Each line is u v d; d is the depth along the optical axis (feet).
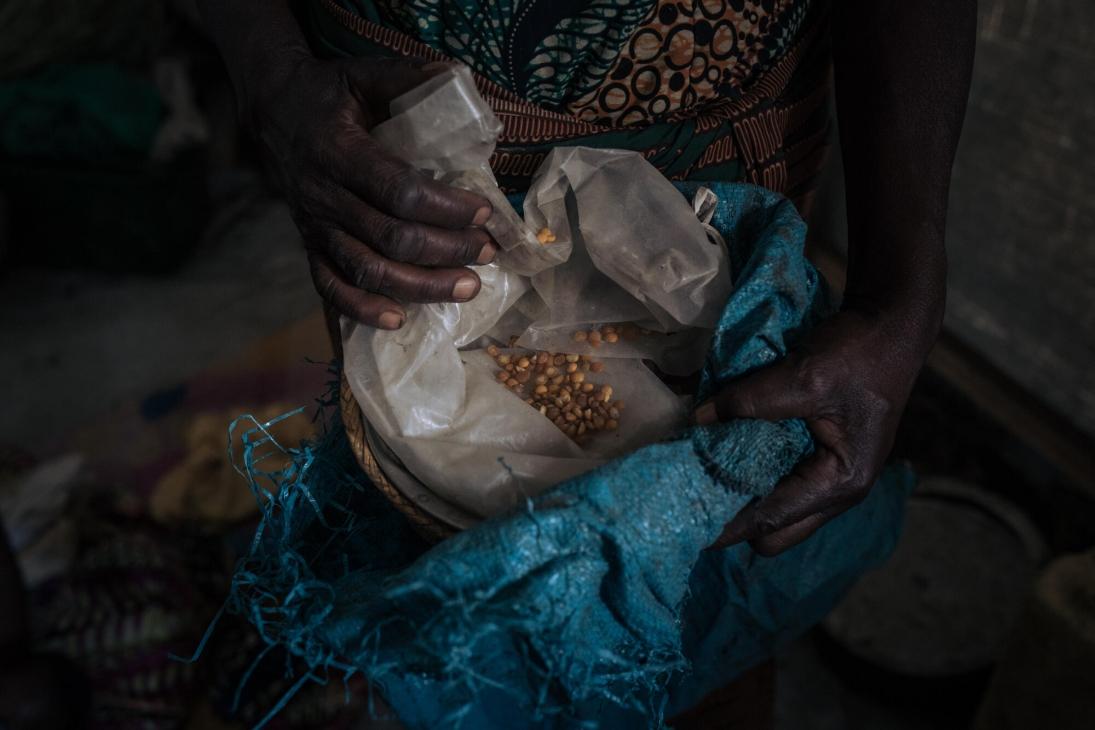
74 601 4.03
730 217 2.07
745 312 1.87
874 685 4.08
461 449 1.90
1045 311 4.25
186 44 9.37
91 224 7.91
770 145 2.22
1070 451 4.30
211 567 4.33
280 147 2.00
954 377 4.74
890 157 2.10
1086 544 4.30
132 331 7.47
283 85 2.01
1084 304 4.05
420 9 2.05
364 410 1.93
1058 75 3.88
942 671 3.94
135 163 7.82
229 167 9.43
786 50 2.22
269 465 4.67
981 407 4.62
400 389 1.93
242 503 4.63
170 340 7.37
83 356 7.23
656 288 2.02
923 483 4.56
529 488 1.85
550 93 2.13
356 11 2.14
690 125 2.15
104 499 4.51
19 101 7.85
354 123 1.86
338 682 4.05
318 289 1.97
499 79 2.09
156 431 5.72
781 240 1.92
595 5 2.01
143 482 5.41
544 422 1.97
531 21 2.03
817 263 5.23
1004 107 4.18
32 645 3.77
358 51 2.14
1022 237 4.26
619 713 2.16
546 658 1.64
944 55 2.11
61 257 8.13
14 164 7.82
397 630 1.70
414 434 1.92
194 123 8.40
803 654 4.52
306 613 1.82
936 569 4.29
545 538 1.61
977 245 4.53
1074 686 3.25
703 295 2.02
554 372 2.12
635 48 2.08
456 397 1.98
